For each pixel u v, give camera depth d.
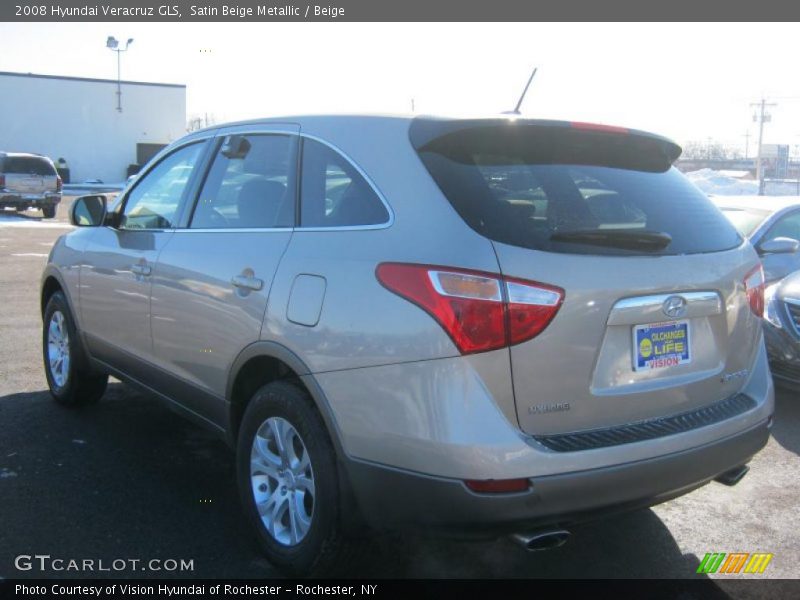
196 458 4.59
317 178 3.41
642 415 3.02
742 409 3.32
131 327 4.40
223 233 3.79
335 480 3.04
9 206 24.47
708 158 77.88
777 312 5.82
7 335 7.60
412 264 2.83
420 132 3.12
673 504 4.21
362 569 3.39
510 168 3.10
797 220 7.64
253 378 3.62
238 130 4.05
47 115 47.09
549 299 2.75
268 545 3.38
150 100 49.50
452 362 2.70
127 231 4.59
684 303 3.08
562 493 2.73
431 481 2.71
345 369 2.94
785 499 4.29
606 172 3.34
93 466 4.42
